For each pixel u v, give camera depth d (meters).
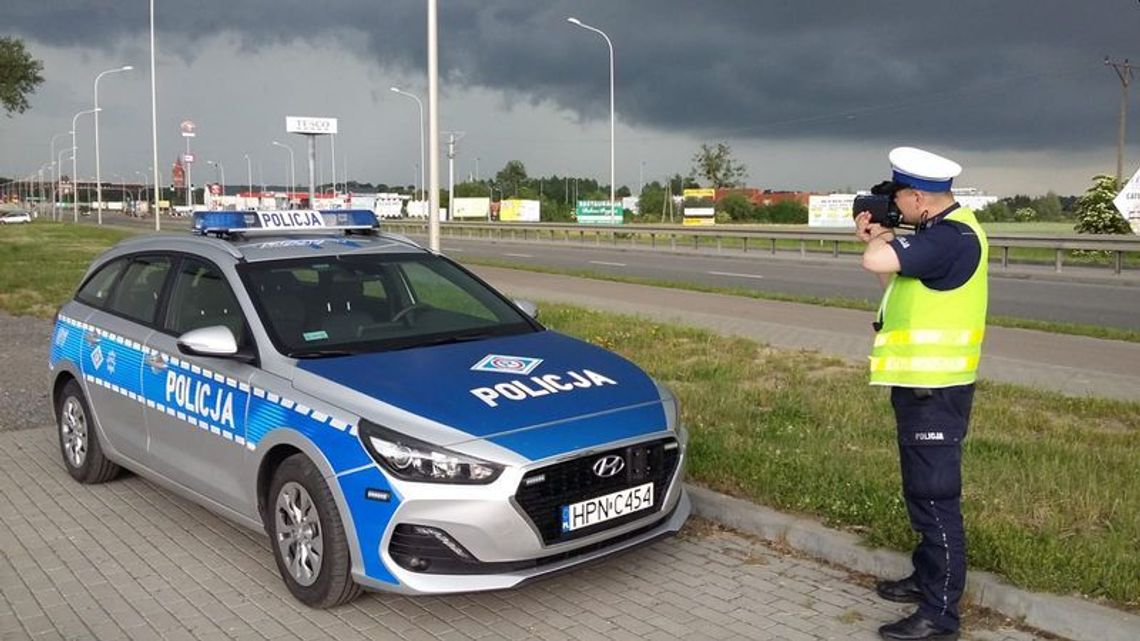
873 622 4.12
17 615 4.25
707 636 4.01
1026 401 7.83
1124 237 22.30
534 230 52.72
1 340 12.13
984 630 3.97
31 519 5.48
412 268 5.64
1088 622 3.80
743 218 76.12
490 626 4.13
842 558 4.72
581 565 4.10
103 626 4.14
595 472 4.12
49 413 8.05
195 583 4.60
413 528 3.92
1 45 54.06
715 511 5.34
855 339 11.59
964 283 3.70
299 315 4.91
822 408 7.32
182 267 5.51
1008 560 4.23
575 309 14.44
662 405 4.56
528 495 3.93
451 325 5.27
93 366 5.85
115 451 5.75
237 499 4.72
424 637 4.03
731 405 7.43
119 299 5.92
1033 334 12.32
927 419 3.78
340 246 5.61
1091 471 5.54
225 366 4.79
